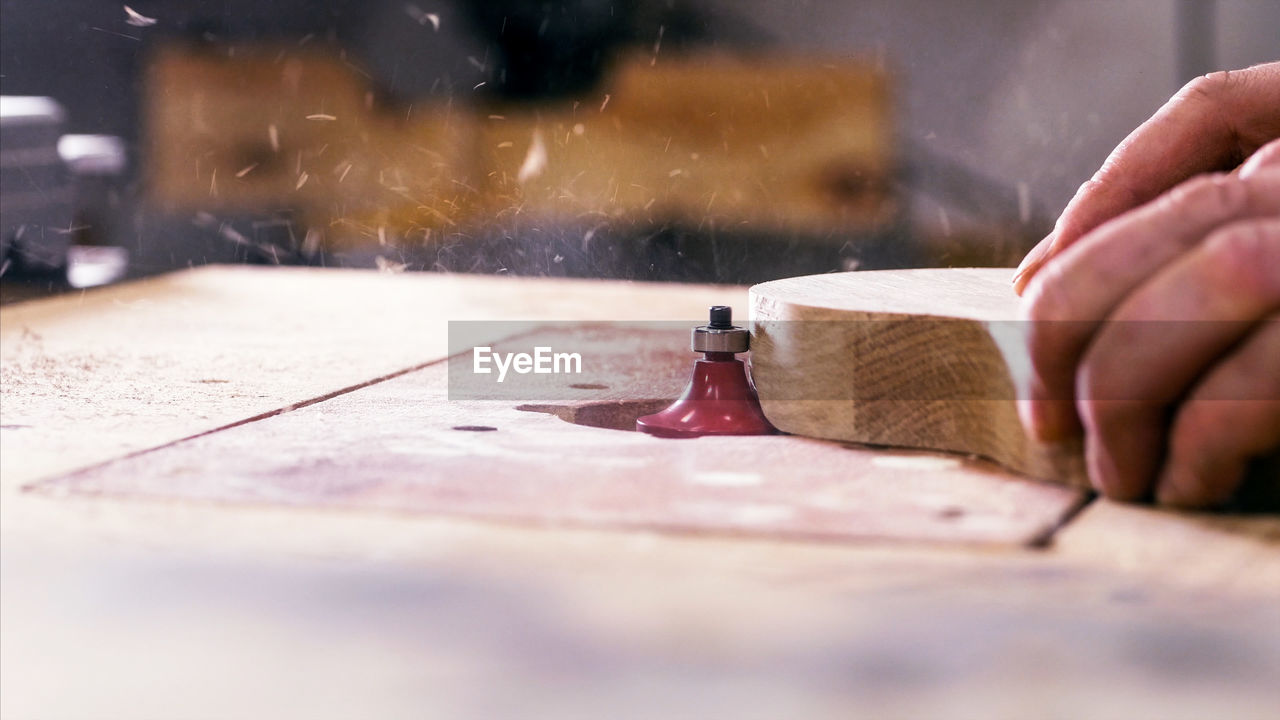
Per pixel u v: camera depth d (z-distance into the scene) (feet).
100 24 6.94
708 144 6.59
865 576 1.36
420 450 1.66
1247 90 1.91
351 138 6.87
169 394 1.93
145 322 2.48
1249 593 1.34
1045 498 1.52
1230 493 1.48
